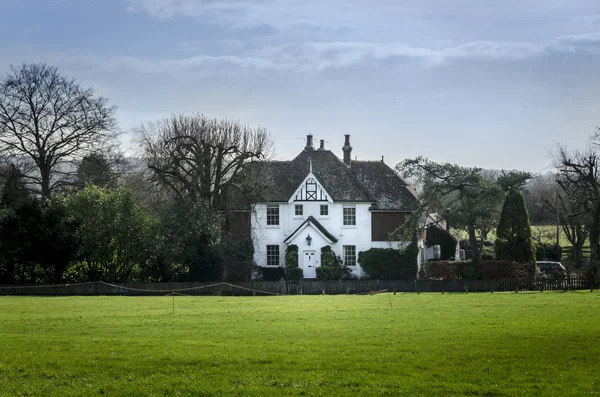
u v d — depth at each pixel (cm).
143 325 3306
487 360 2425
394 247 7862
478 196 6925
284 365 2359
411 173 6962
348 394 2048
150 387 2131
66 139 7400
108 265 6353
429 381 2175
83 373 2288
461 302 4622
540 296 5097
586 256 8944
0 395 2067
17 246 5897
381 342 2773
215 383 2159
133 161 7994
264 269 7675
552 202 10562
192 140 7131
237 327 3231
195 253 6475
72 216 6231
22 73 7181
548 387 2111
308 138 8588
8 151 7212
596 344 2697
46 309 4144
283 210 7869
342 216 7906
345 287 6191
